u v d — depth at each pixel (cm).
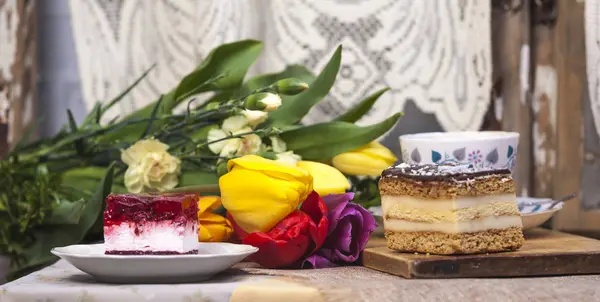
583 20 118
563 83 119
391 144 126
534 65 123
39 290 79
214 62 110
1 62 123
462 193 84
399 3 122
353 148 104
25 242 104
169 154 104
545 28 123
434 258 83
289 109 108
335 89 123
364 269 88
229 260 80
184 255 79
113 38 124
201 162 106
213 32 118
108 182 99
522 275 83
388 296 78
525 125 122
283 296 78
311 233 87
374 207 105
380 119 123
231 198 89
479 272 83
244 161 89
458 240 84
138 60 124
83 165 111
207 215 93
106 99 124
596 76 118
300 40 123
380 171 104
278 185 87
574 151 120
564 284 80
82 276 84
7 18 123
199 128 110
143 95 124
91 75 124
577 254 84
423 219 85
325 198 90
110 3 124
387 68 122
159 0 124
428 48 122
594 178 121
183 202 83
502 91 123
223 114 105
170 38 124
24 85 125
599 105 118
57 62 130
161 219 83
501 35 123
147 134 111
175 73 124
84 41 124
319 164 100
